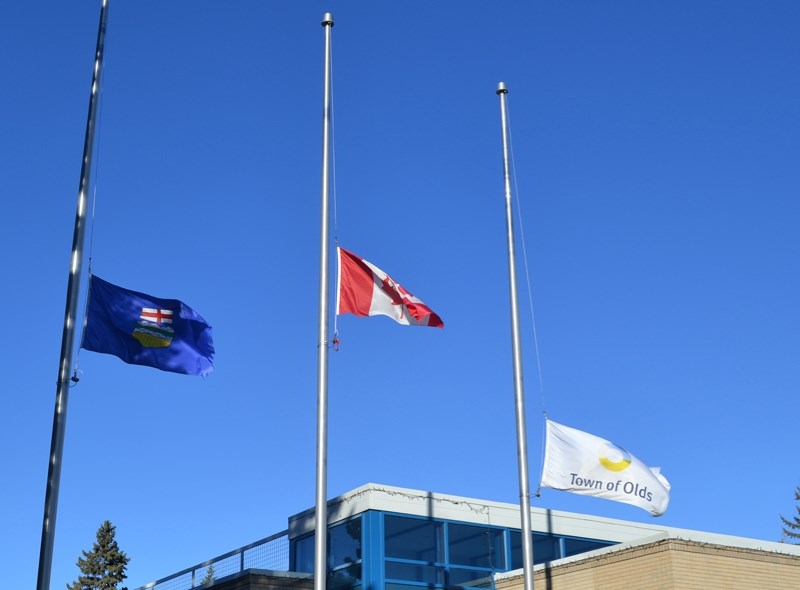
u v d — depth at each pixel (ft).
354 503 79.10
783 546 71.67
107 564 192.34
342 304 58.75
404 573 77.10
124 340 55.47
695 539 68.08
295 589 75.10
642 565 68.18
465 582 79.25
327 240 55.67
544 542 84.48
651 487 68.18
